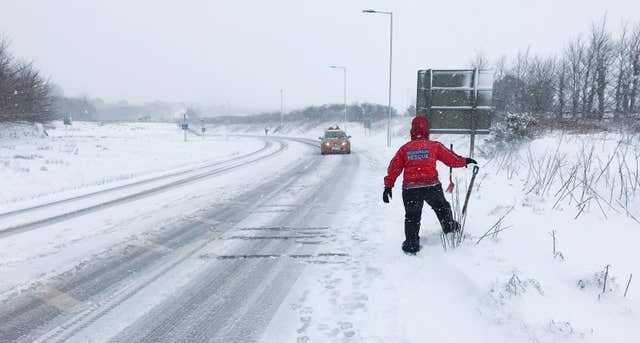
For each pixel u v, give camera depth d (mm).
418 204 4707
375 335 3072
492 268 3846
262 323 3342
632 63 20594
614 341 2547
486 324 3045
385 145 27891
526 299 3125
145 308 3645
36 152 19641
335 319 3355
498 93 26953
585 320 2803
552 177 7805
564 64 23875
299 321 3354
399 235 5590
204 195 9523
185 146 28500
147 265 4754
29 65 26547
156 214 7516
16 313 3564
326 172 13719
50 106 28844
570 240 4449
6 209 8188
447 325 3148
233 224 6672
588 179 7070
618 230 4695
